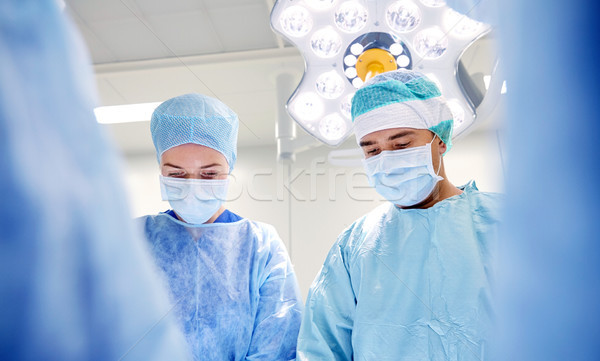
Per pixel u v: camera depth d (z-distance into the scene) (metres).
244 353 1.04
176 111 1.16
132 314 0.99
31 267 0.88
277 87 1.60
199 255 1.13
